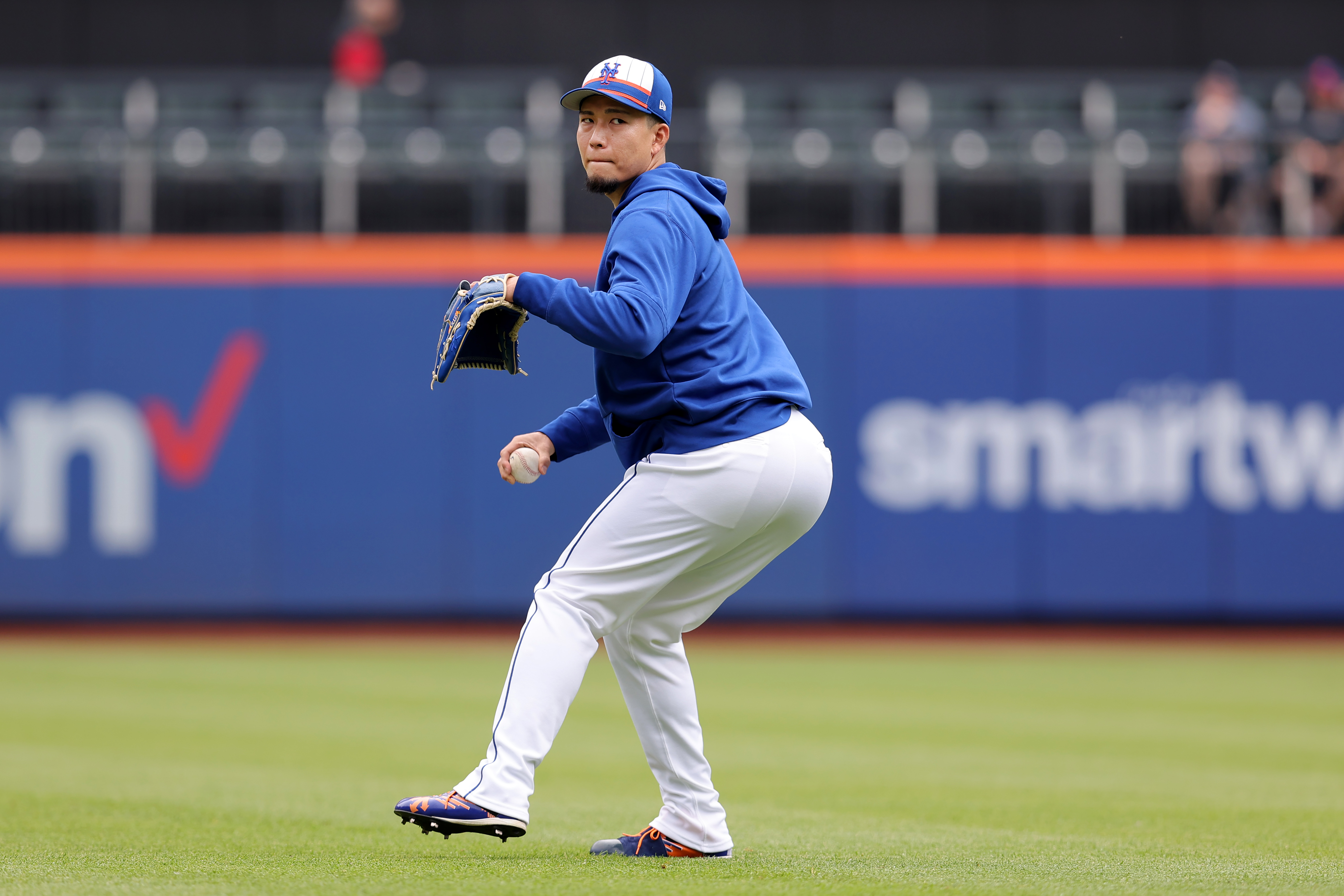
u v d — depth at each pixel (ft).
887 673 108.47
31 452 133.08
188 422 134.21
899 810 49.08
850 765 63.16
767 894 30.91
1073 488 134.82
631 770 61.41
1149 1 172.04
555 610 34.09
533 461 36.45
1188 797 52.80
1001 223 141.59
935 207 142.00
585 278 134.21
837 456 135.54
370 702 89.66
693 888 31.50
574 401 134.62
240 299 134.72
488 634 135.74
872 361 135.44
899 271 135.33
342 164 135.74
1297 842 41.47
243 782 56.44
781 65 173.17
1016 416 135.03
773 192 140.87
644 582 34.40
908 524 135.23
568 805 50.21
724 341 34.47
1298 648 129.39
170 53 170.50
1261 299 134.41
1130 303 134.82
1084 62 172.55
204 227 139.03
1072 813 48.24
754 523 34.47
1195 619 134.72
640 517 34.04
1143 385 134.82
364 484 134.92
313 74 167.73
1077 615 135.03
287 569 134.51
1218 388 134.51
